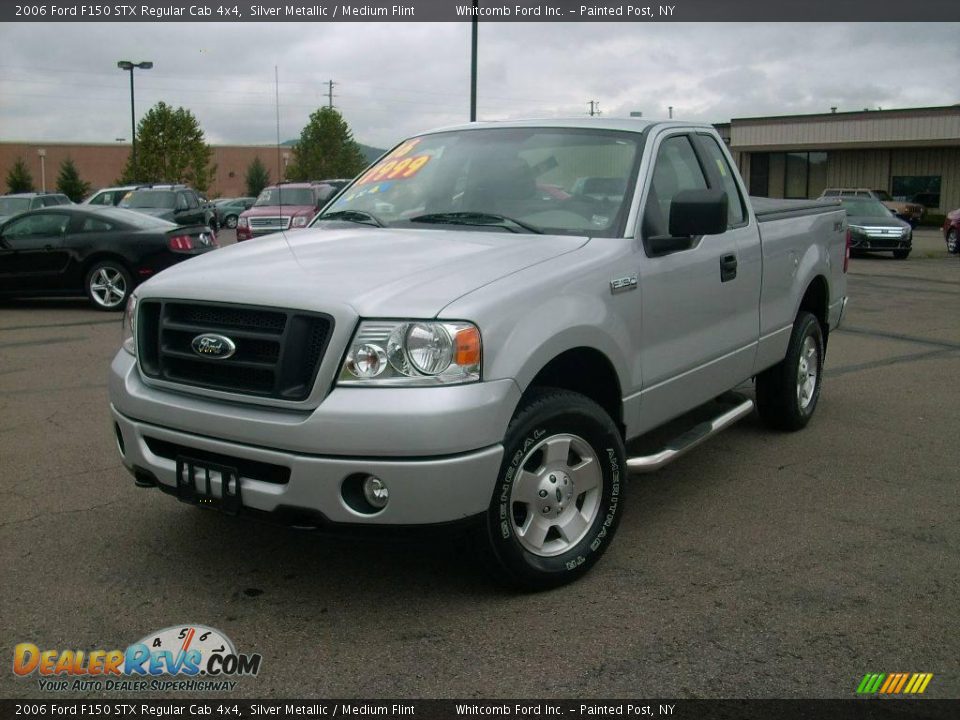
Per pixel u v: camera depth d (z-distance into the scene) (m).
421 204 4.68
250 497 3.44
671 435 6.08
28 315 12.08
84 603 3.72
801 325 6.10
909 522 4.66
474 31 21.36
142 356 3.82
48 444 5.91
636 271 4.16
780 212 5.82
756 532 4.52
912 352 9.55
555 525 3.83
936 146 38.12
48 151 73.25
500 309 3.46
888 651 3.37
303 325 3.38
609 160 4.56
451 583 3.91
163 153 55.81
